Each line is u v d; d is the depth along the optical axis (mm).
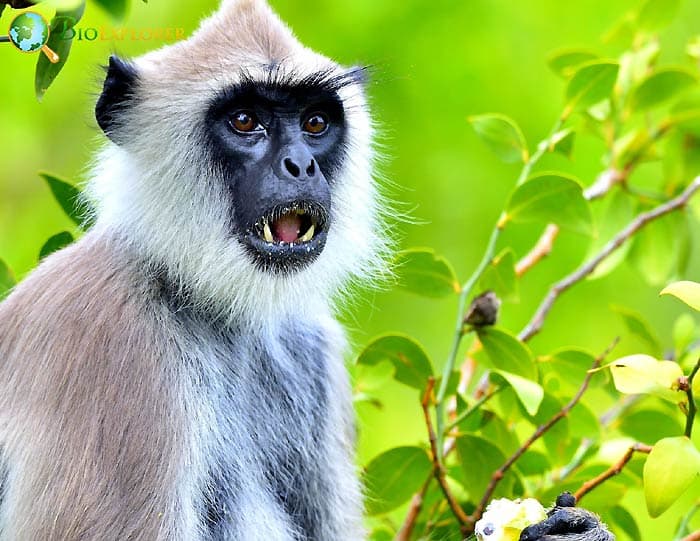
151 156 10531
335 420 11609
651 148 13742
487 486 11086
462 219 18750
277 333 11500
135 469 9586
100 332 9883
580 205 11375
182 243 10508
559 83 19125
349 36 19359
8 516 9938
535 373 10977
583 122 13875
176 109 10586
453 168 18984
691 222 15289
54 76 9117
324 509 11586
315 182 10594
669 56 18938
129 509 9516
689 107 13812
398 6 19547
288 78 10680
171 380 10016
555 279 18000
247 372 11133
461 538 10758
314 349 11727
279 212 10492
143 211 10453
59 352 9891
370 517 12047
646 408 11727
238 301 10672
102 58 15508
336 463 11562
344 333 11984
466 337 17688
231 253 10602
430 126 19219
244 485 10906
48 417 9758
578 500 10016
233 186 10672
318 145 11156
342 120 11242
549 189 11352
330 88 10922
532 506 9594
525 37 19516
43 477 9617
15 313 10398
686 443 8750
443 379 11109
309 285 10844
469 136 19141
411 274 11719
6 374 10172
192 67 10734
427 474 11359
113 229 10477
